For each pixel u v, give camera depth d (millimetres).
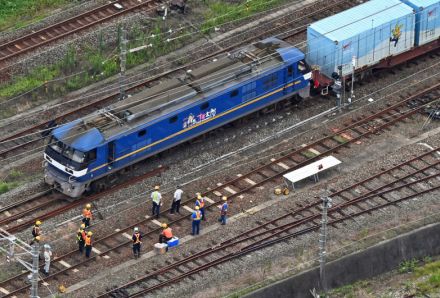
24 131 160750
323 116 164875
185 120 155625
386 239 142875
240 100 159875
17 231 145500
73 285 138000
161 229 145750
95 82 171000
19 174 154375
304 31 180500
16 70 171625
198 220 144125
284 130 161875
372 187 152000
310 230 145625
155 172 155000
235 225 146500
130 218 147750
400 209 148500
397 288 138875
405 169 155000
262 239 144125
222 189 152125
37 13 184125
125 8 183250
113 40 177375
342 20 168125
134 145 152000
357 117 164500
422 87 170000
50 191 151500
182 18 182000
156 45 176125
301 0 186625
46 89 168500
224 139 160750
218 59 161750
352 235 144625
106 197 151000
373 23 167125
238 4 185625
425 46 174375
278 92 163375
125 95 166625
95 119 151625
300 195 151125
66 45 175375
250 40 178500
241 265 140625
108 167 151000
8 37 177500
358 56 167125
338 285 138875
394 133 161625
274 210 148625
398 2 171625
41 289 137375
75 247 143125
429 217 146375
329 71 166875
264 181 153125
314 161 156625
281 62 162000
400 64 174250
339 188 151875
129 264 141000
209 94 156750
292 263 140750
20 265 140625
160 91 155375
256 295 135125
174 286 137875
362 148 159000
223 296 136000
